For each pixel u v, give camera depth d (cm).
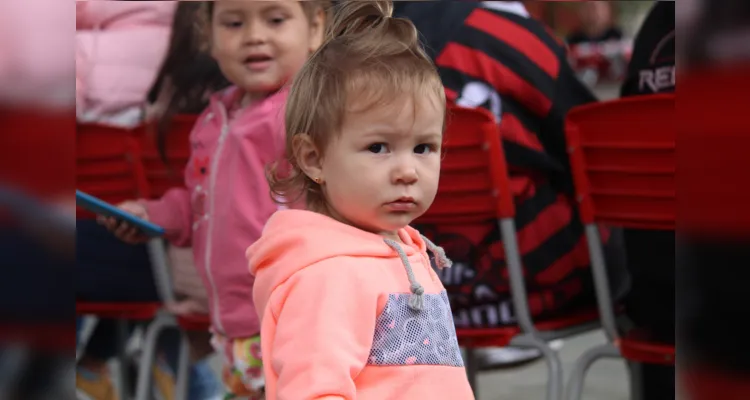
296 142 126
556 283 208
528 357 276
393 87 117
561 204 212
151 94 207
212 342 195
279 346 114
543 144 212
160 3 207
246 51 183
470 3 213
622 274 227
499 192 191
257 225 178
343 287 116
